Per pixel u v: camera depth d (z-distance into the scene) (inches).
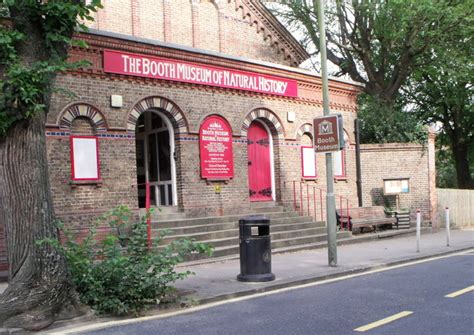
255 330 258.4
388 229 756.6
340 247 599.2
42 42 289.4
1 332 253.9
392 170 799.1
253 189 671.1
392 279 399.9
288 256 523.8
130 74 524.4
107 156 506.3
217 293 340.2
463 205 943.0
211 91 604.1
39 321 263.3
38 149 281.7
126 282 296.4
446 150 1603.1
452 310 291.6
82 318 278.8
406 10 840.9
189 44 716.7
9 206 277.4
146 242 320.5
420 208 799.1
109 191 504.7
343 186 773.3
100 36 501.7
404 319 273.6
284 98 695.1
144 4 671.8
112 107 511.5
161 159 603.8
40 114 283.6
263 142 687.7
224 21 755.4
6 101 270.5
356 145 793.6
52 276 274.5
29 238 273.9
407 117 855.1
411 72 1032.8
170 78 558.9
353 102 802.8
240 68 632.4
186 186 574.2
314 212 715.4
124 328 269.4
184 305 316.8
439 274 417.7
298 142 712.4
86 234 481.4
